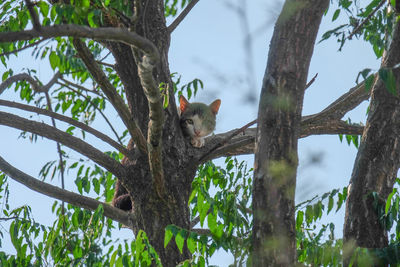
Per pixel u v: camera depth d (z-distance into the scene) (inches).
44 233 481.4
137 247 379.6
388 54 372.8
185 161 442.0
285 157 311.7
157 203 418.9
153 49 298.4
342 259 341.1
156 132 368.8
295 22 329.1
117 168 431.2
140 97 452.1
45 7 352.2
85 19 344.5
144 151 427.8
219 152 441.1
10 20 494.9
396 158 365.4
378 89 370.6
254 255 309.3
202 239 356.2
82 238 473.1
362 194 359.3
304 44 327.9
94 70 377.1
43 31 259.1
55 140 422.9
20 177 431.8
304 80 327.9
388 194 362.3
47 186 434.3
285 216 307.6
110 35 280.7
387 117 365.7
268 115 318.3
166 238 358.3
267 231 306.3
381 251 341.7
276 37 331.6
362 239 351.9
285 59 325.1
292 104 318.7
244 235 369.1
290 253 304.8
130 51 449.1
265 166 313.1
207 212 403.9
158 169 397.1
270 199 308.7
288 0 326.3
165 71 454.0
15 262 447.8
